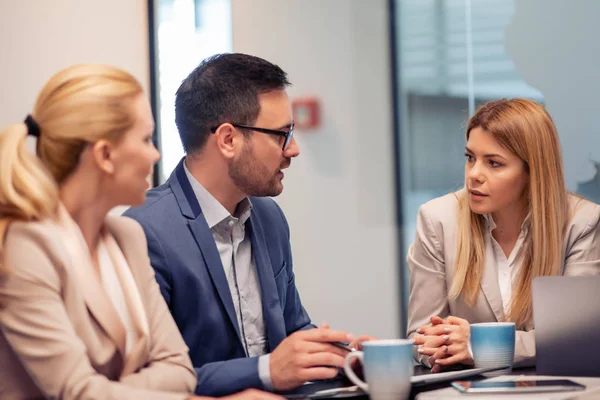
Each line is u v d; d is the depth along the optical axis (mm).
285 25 4988
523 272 2070
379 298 5371
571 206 2121
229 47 4445
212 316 1752
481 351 1593
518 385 1338
